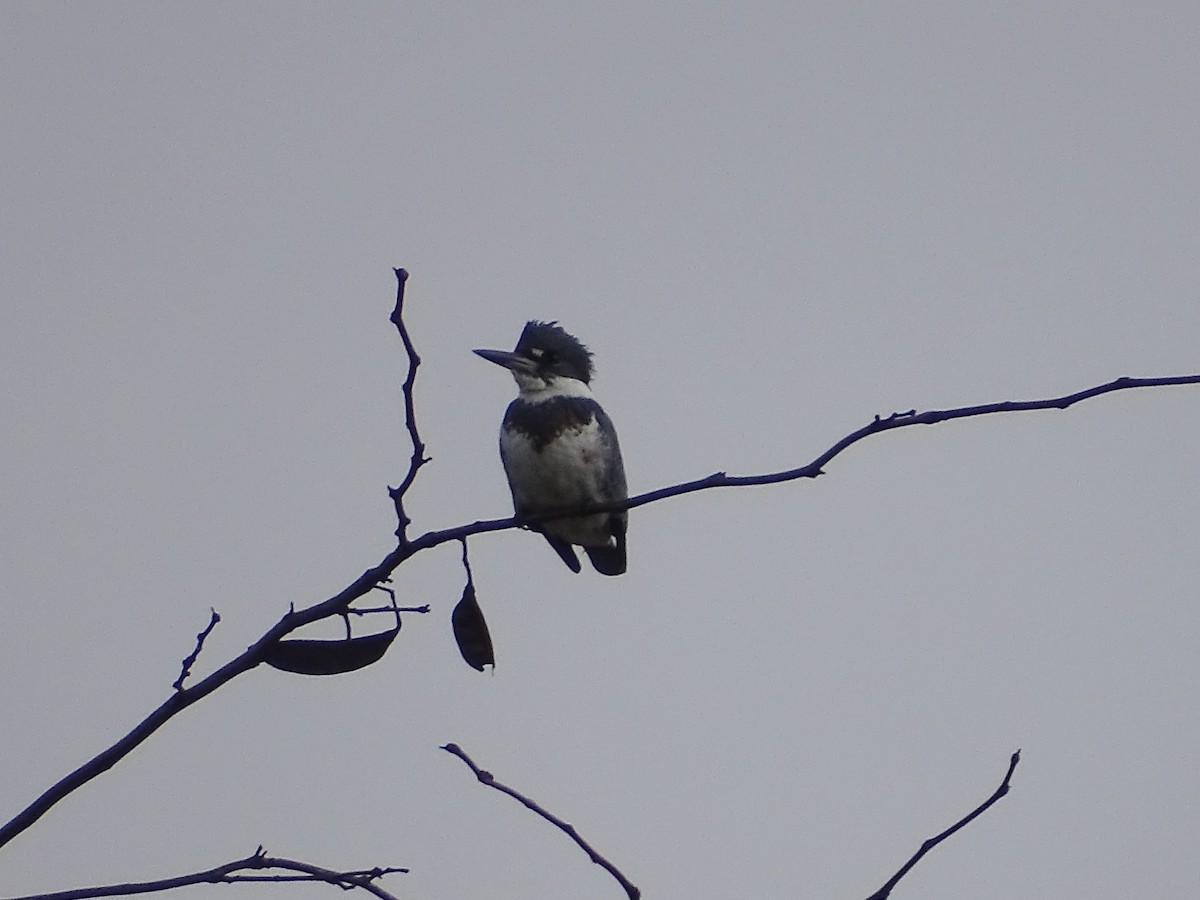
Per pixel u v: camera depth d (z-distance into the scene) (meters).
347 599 8.59
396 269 8.19
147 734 7.86
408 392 8.42
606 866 6.36
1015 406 8.28
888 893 6.48
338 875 7.36
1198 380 8.10
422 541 8.87
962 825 6.61
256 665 8.25
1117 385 8.13
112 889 7.29
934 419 8.38
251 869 7.41
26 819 7.48
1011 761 6.70
